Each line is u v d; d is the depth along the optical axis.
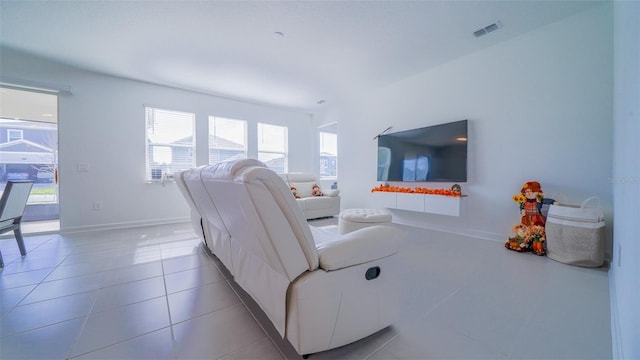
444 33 2.69
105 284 1.84
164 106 4.26
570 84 2.45
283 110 5.75
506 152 2.90
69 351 1.13
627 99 1.16
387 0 2.18
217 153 4.86
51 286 1.81
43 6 2.24
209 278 1.96
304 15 2.38
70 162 3.54
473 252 2.54
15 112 4.46
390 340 1.20
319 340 1.04
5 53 3.10
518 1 2.20
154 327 1.32
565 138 2.48
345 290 1.09
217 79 3.97
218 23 2.50
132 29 2.60
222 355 1.11
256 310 1.49
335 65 3.47
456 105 3.35
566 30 2.46
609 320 1.34
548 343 1.17
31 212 4.54
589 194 2.35
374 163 4.56
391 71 3.69
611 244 2.21
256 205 0.86
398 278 1.28
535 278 1.90
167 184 4.30
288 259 0.98
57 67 3.42
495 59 2.96
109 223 3.81
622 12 1.38
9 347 1.16
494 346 1.15
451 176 3.36
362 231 1.21
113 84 3.83
